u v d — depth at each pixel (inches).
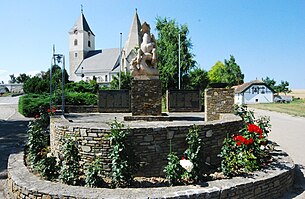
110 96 631.8
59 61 566.9
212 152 256.1
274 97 2290.8
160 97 402.6
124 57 2047.2
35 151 262.7
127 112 629.3
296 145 423.5
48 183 196.9
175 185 203.6
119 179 203.8
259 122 316.5
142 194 176.4
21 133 506.6
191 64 1364.4
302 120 802.8
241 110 433.7
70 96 861.8
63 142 229.1
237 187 193.0
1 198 208.8
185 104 618.5
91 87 1245.7
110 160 226.2
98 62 2667.3
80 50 2765.7
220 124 263.6
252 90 2165.4
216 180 206.1
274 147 321.7
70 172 208.5
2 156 323.0
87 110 680.4
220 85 439.5
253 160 233.6
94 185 201.6
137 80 399.5
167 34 1409.9
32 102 831.1
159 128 232.2
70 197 174.6
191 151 215.2
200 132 246.1
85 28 2807.6
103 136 227.8
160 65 1354.6
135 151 225.0
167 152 235.6
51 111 536.4
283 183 226.8
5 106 1312.7
